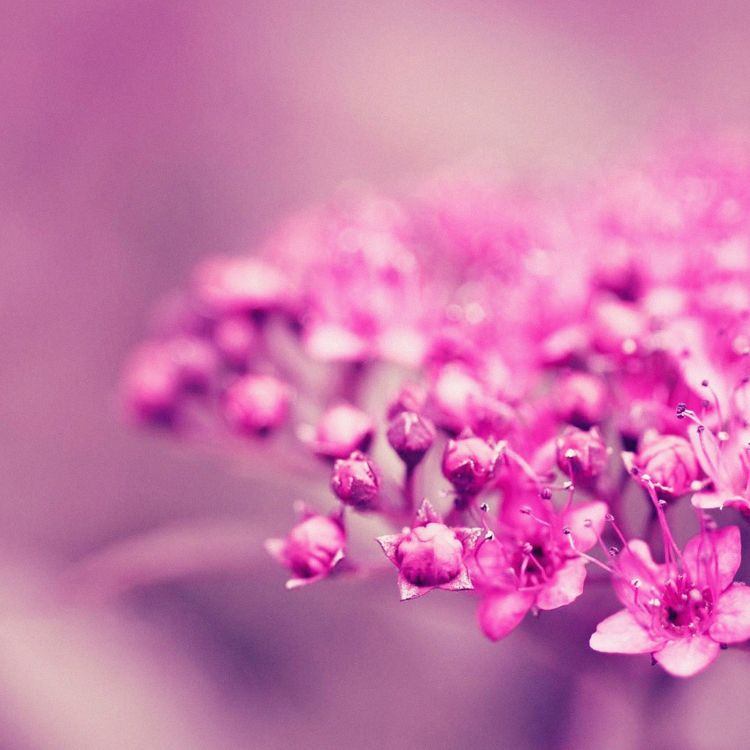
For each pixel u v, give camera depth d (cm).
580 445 11
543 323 12
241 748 13
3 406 14
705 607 11
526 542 11
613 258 12
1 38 15
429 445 11
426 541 11
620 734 13
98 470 14
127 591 13
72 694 13
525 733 13
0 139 15
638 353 12
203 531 13
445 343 12
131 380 13
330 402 12
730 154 14
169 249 15
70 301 15
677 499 11
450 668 13
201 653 13
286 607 13
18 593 13
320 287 13
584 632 12
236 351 13
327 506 14
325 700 13
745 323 12
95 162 15
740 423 11
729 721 12
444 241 13
